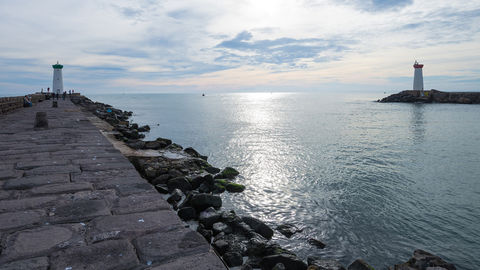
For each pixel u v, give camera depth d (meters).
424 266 5.28
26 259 2.82
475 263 6.27
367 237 7.24
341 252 6.53
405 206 9.23
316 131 28.70
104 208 4.20
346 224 7.92
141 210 4.15
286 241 6.88
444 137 24.17
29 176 5.80
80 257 2.88
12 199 4.52
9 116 19.91
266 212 8.54
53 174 5.96
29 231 3.44
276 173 12.83
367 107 75.81
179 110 69.12
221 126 33.72
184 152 14.45
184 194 9.34
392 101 95.25
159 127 32.53
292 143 21.30
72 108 30.39
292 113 58.00
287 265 5.35
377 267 6.03
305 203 9.32
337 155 16.88
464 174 12.88
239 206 8.89
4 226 3.56
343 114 53.41
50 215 3.93
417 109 61.81
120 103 115.62
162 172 10.73
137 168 11.36
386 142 21.72
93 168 6.49
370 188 10.89
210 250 3.09
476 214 8.64
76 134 12.09
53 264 2.75
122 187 5.19
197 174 11.34
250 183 11.27
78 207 4.23
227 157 16.33
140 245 3.15
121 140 15.98
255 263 5.52
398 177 12.36
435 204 9.40
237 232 6.63
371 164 14.65
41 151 8.41
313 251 6.53
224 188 10.24
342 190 10.66
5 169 6.32
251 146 20.02
